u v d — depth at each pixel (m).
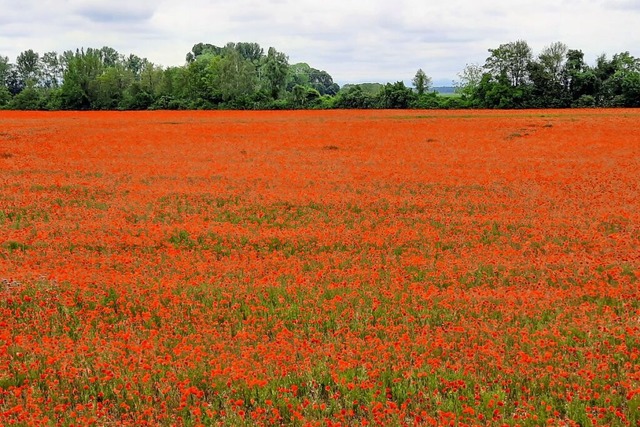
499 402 8.83
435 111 82.56
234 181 28.62
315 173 30.78
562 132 49.56
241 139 46.66
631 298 13.20
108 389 9.55
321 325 11.88
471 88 106.69
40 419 8.60
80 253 16.92
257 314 12.55
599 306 12.74
